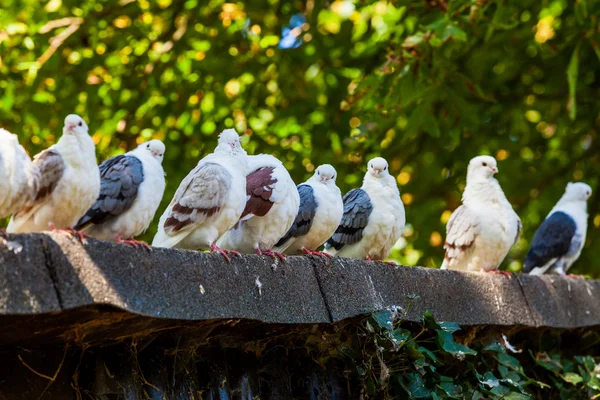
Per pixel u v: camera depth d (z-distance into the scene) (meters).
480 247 10.86
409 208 16.23
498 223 10.81
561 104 16.75
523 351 10.12
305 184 9.20
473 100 16.31
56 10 14.88
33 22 14.59
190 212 7.44
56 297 4.91
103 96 15.15
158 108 15.40
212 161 7.76
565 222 12.99
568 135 17.05
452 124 14.18
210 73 15.38
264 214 8.08
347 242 9.79
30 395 5.52
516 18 15.34
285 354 7.32
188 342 6.30
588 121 16.83
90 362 5.82
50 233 5.04
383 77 13.08
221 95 15.45
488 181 11.04
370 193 9.86
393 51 13.11
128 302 5.28
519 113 16.73
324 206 9.00
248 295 6.36
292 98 16.09
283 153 15.40
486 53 15.91
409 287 8.11
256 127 15.84
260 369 7.09
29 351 5.56
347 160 15.69
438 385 8.04
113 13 15.02
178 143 15.42
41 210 6.29
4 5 14.65
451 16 12.66
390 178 9.98
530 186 16.83
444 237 16.06
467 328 8.80
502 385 8.79
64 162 6.31
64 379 5.70
